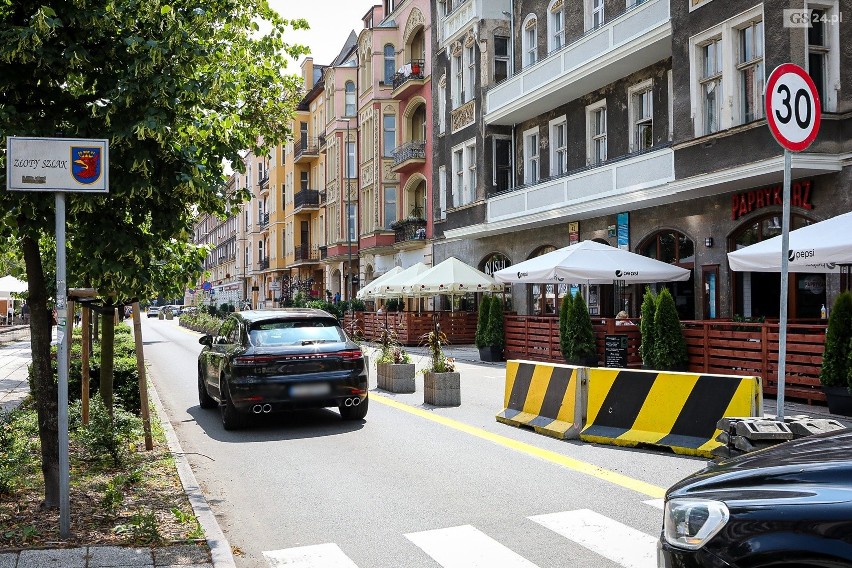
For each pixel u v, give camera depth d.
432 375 12.56
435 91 31.92
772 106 6.27
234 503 6.86
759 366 12.88
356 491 7.13
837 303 10.95
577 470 7.72
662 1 18.22
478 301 30.23
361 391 10.65
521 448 8.87
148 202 6.25
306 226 60.56
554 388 9.88
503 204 25.67
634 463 7.94
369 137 41.44
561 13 24.52
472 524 6.03
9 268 8.66
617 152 21.95
